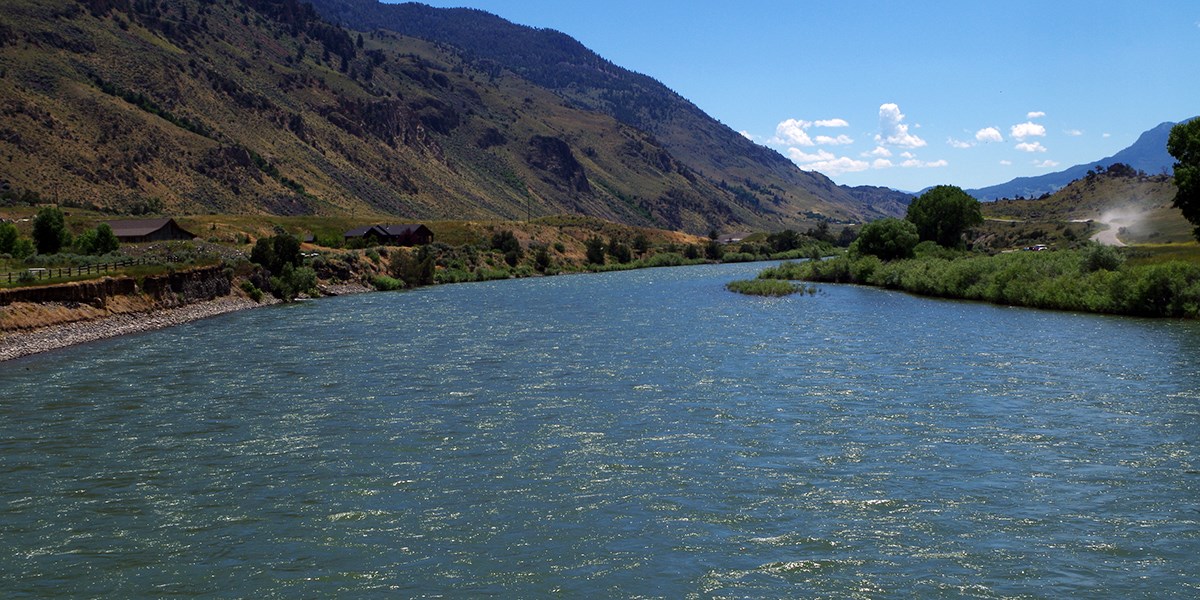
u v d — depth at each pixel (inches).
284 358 1897.1
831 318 2669.8
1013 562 750.5
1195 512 861.2
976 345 2010.3
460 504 912.3
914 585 709.9
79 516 879.7
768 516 867.4
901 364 1749.5
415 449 1127.0
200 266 3056.1
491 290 4195.4
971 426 1216.2
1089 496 912.3
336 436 1194.0
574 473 1017.5
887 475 994.7
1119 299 2659.9
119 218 5457.7
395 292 4089.6
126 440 1172.5
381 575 738.8
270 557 776.3
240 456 1095.6
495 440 1170.6
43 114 7800.2
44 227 3592.5
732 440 1158.3
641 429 1225.4
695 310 3004.4
